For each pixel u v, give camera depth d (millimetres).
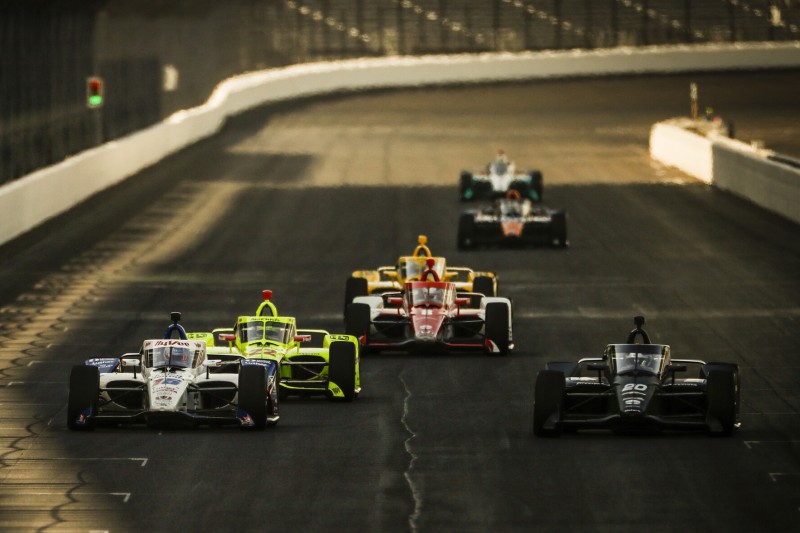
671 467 51688
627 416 55719
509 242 125000
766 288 102750
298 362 66375
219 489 48281
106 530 42969
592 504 46219
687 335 85375
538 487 48656
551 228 124188
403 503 46375
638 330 62844
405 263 91625
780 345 81625
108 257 117875
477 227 126375
